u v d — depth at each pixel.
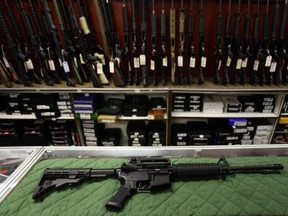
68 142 2.29
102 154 1.07
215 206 0.76
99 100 2.26
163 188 0.83
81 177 0.87
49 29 1.93
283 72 2.02
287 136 2.26
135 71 2.03
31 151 1.07
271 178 0.88
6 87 1.98
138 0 1.96
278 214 0.73
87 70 2.17
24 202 0.78
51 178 0.86
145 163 0.89
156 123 2.33
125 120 2.23
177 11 2.06
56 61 2.21
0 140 2.25
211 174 0.88
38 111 2.07
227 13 1.88
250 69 2.16
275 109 2.13
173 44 1.95
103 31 1.96
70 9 1.89
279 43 1.94
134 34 1.96
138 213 0.74
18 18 2.10
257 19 1.90
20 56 1.94
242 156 1.05
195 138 2.15
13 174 0.90
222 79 2.03
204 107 2.11
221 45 2.00
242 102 2.14
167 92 1.95
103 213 0.74
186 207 0.76
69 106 2.08
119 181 0.88
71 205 0.77
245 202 0.77
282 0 1.93
